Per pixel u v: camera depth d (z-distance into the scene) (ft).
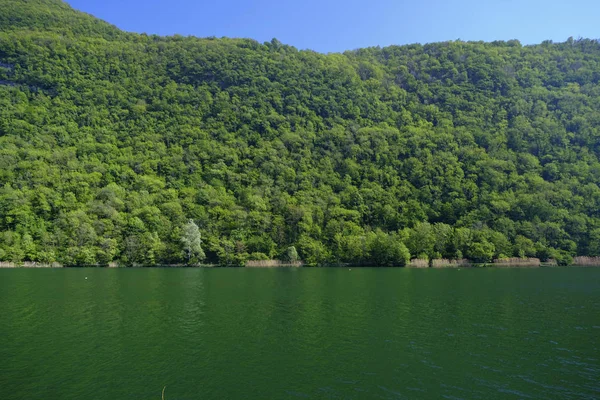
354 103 631.15
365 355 106.83
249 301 178.19
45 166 437.58
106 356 105.70
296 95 641.40
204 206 444.96
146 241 388.37
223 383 89.20
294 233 425.69
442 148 511.81
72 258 368.48
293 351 109.81
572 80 622.54
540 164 478.18
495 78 634.02
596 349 111.75
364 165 513.86
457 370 96.68
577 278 269.23
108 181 453.17
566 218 405.80
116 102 603.26
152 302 175.32
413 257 399.44
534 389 86.53
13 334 124.88
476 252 384.06
